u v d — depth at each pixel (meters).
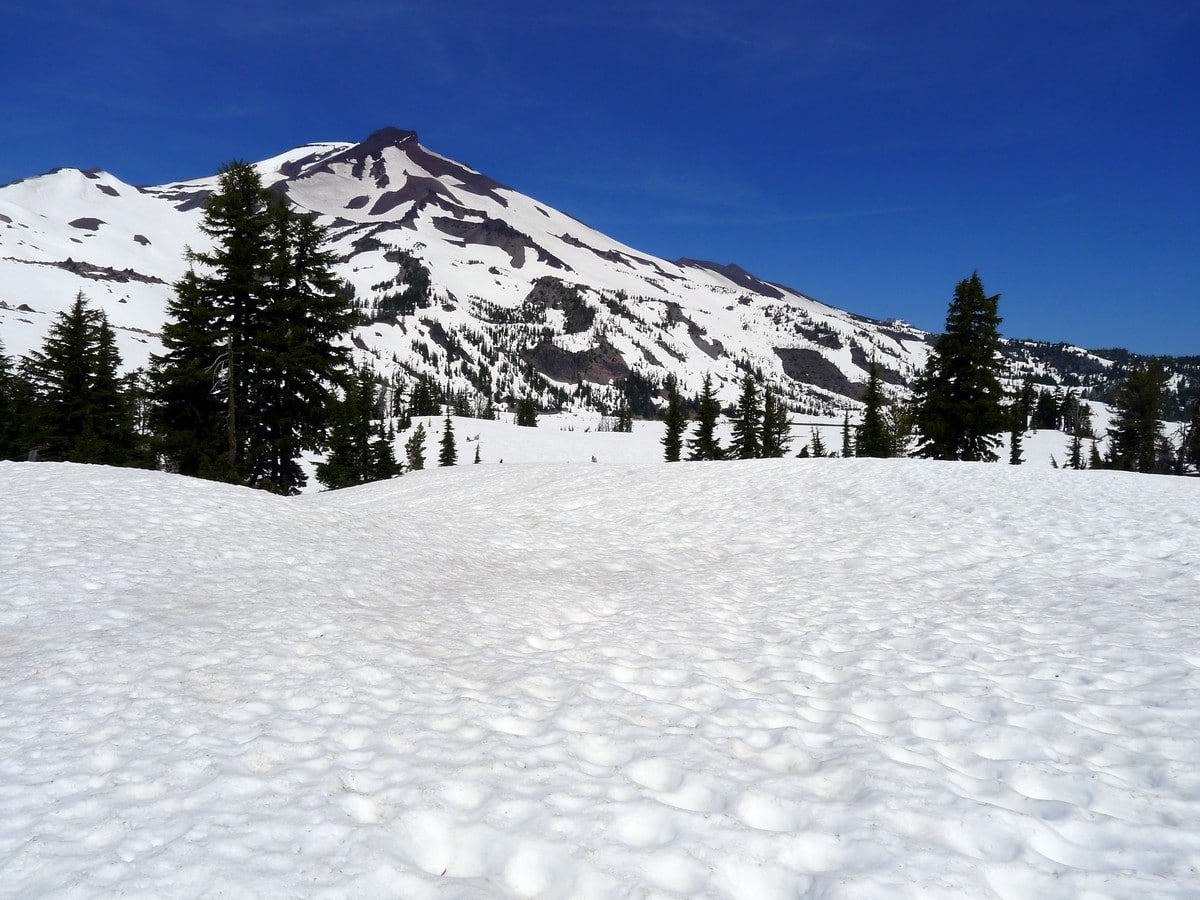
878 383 57.59
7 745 4.53
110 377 34.22
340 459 57.41
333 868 3.31
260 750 4.53
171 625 7.01
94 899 3.04
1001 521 14.40
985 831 3.61
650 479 22.30
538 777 4.27
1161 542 11.81
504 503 20.92
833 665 6.89
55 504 11.16
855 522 15.48
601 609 9.47
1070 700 5.66
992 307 35.75
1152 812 3.89
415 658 6.70
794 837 3.58
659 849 3.49
